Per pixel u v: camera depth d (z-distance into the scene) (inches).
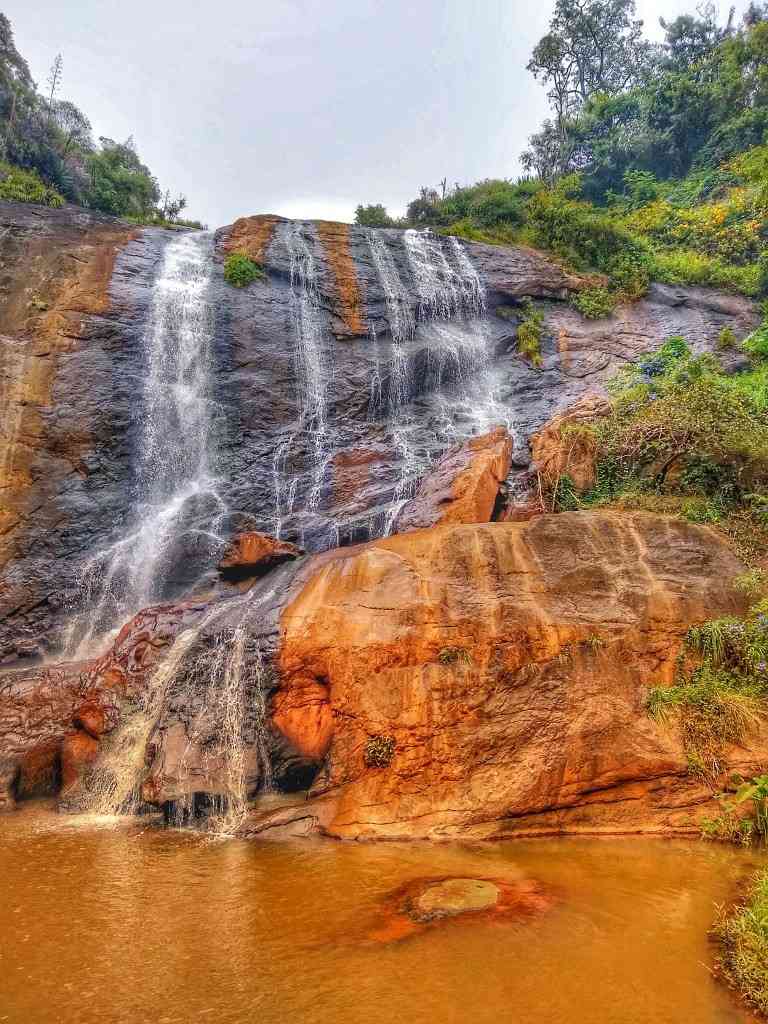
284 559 459.8
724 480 470.9
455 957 178.2
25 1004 158.2
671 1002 159.6
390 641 320.8
